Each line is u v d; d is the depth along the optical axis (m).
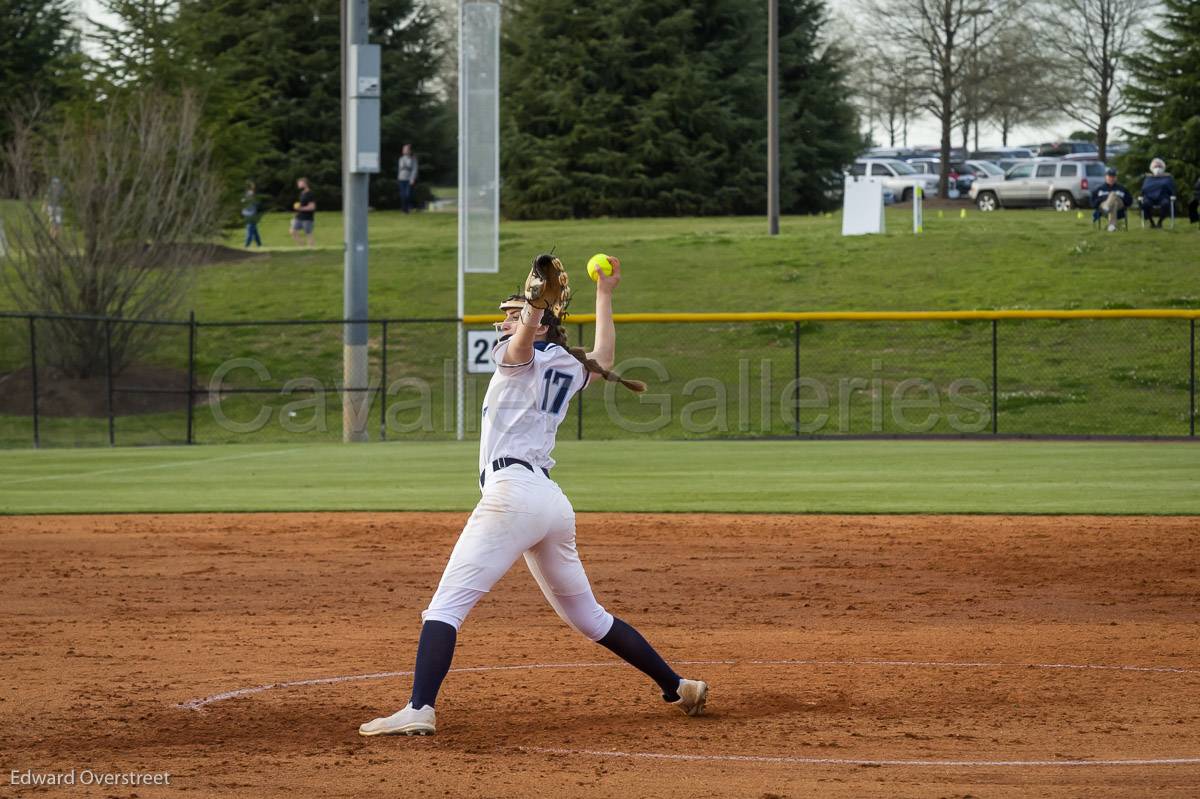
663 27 197.88
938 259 134.50
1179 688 26.05
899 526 51.31
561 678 27.16
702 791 19.16
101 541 48.44
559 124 196.88
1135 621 33.56
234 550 46.31
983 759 20.91
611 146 196.75
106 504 59.03
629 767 20.47
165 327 117.31
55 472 73.75
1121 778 19.80
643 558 44.19
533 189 192.88
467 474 71.50
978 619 33.88
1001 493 61.09
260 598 37.28
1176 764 20.55
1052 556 44.09
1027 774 20.03
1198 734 22.45
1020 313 92.69
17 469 75.69
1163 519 52.56
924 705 24.66
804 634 32.00
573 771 20.23
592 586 39.06
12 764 20.69
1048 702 24.86
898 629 32.62
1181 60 179.62
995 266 131.12
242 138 147.62
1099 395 103.88
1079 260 131.12
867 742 22.00
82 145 110.06
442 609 22.11
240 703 24.89
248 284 134.25
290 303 128.25
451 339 120.44
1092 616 34.25
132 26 133.88
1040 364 109.94
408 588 38.97
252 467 76.12
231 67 153.50
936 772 20.17
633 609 35.47
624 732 22.70
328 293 131.12
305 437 101.19
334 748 21.61
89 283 108.06
